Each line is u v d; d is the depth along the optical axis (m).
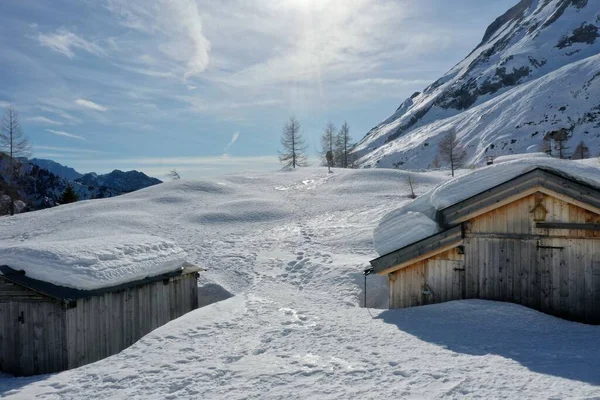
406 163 173.38
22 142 57.09
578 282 12.03
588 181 11.67
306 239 31.42
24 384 9.43
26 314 12.04
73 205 48.41
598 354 8.41
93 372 9.60
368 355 9.45
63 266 12.37
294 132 91.69
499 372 7.68
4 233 37.62
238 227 37.53
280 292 20.17
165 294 15.92
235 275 24.30
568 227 12.12
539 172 12.25
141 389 8.37
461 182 13.66
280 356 9.90
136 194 52.81
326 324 12.58
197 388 8.19
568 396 6.41
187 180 58.34
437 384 7.40
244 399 7.50
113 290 13.03
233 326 12.91
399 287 14.10
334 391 7.53
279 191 55.31
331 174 66.19
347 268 22.67
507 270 12.77
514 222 12.73
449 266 13.45
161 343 11.37
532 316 11.52
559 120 144.00
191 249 29.94
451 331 10.84
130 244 15.23
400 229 14.55
